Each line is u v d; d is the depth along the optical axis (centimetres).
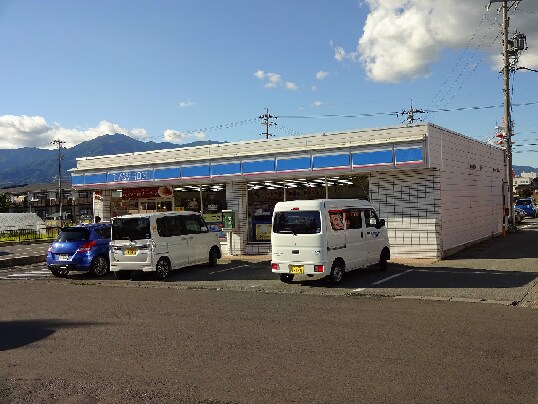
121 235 1351
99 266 1463
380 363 549
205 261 1525
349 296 999
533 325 716
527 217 4022
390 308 860
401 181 1543
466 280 1126
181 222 1440
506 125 2544
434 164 1492
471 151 1895
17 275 1577
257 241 1817
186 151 1975
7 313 913
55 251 1441
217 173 1828
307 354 592
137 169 2030
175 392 479
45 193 7762
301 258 1134
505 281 1093
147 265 1314
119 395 476
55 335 726
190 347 637
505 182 2512
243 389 482
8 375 547
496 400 439
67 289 1213
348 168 1563
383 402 440
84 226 1473
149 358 594
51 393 487
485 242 1953
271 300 973
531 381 484
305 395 461
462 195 1755
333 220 1152
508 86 2548
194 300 999
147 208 2089
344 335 676
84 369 560
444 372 514
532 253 1545
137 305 956
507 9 2527
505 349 593
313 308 876
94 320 824
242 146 1838
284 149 1702
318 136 1683
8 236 3734
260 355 593
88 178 2164
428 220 1503
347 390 471
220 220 1884
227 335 695
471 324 726
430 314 802
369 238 1266
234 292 1098
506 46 2539
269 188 1798
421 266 1379
